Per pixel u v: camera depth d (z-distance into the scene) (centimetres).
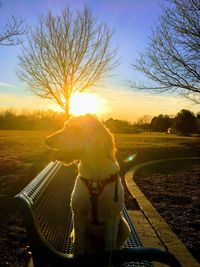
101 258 81
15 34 325
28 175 283
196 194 261
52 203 117
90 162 101
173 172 371
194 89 405
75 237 105
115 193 101
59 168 148
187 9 379
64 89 622
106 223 104
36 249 79
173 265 83
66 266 80
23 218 78
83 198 101
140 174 352
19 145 543
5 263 124
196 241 162
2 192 222
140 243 125
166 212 209
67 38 604
